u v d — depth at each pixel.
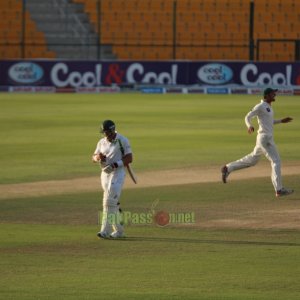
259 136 72.19
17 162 91.19
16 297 42.53
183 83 196.75
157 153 98.00
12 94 189.00
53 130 121.31
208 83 196.38
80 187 76.50
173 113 148.00
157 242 55.44
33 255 51.69
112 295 42.94
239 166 74.62
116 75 196.25
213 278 46.38
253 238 56.78
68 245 54.47
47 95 187.50
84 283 45.28
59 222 61.81
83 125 127.94
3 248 53.50
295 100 177.00
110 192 56.00
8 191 74.44
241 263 49.84
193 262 50.06
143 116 142.38
